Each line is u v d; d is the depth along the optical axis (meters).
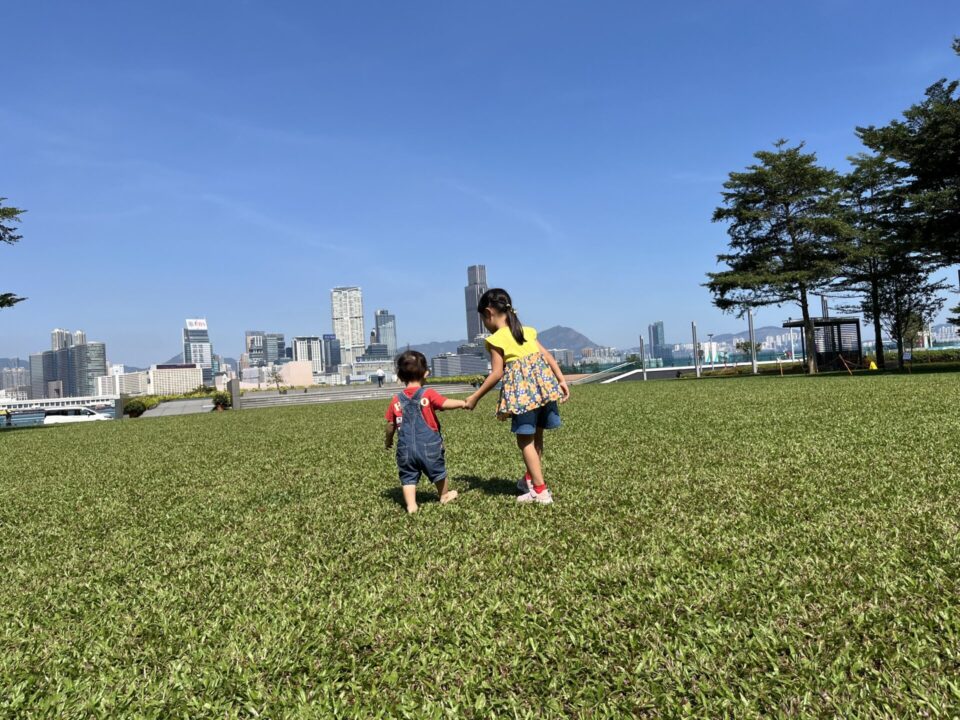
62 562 3.35
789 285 35.84
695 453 5.66
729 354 57.25
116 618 2.46
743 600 2.24
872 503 3.44
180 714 1.76
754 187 37.84
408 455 4.09
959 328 41.53
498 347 4.20
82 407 35.00
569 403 14.22
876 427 6.50
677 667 1.82
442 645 2.08
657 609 2.21
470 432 9.00
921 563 2.45
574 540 3.15
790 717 1.56
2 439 15.41
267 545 3.44
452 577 2.70
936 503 3.31
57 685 1.95
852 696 1.62
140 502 4.98
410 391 4.20
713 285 37.22
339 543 3.39
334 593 2.59
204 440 10.55
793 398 11.48
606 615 2.20
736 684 1.73
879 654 1.82
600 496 4.12
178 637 2.25
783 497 3.71
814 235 36.16
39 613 2.58
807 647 1.87
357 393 45.38
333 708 1.73
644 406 11.70
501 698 1.74
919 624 1.96
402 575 2.79
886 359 46.69
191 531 3.89
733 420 8.23
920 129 25.36
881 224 28.92
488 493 4.54
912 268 34.94
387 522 3.80
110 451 9.60
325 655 2.05
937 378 15.72
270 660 2.02
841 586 2.30
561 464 5.55
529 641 2.04
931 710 1.53
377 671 1.94
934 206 26.22
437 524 3.65
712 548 2.85
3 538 4.00
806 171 35.38
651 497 3.97
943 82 24.73
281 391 52.78
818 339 39.78
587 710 1.65
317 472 6.09
